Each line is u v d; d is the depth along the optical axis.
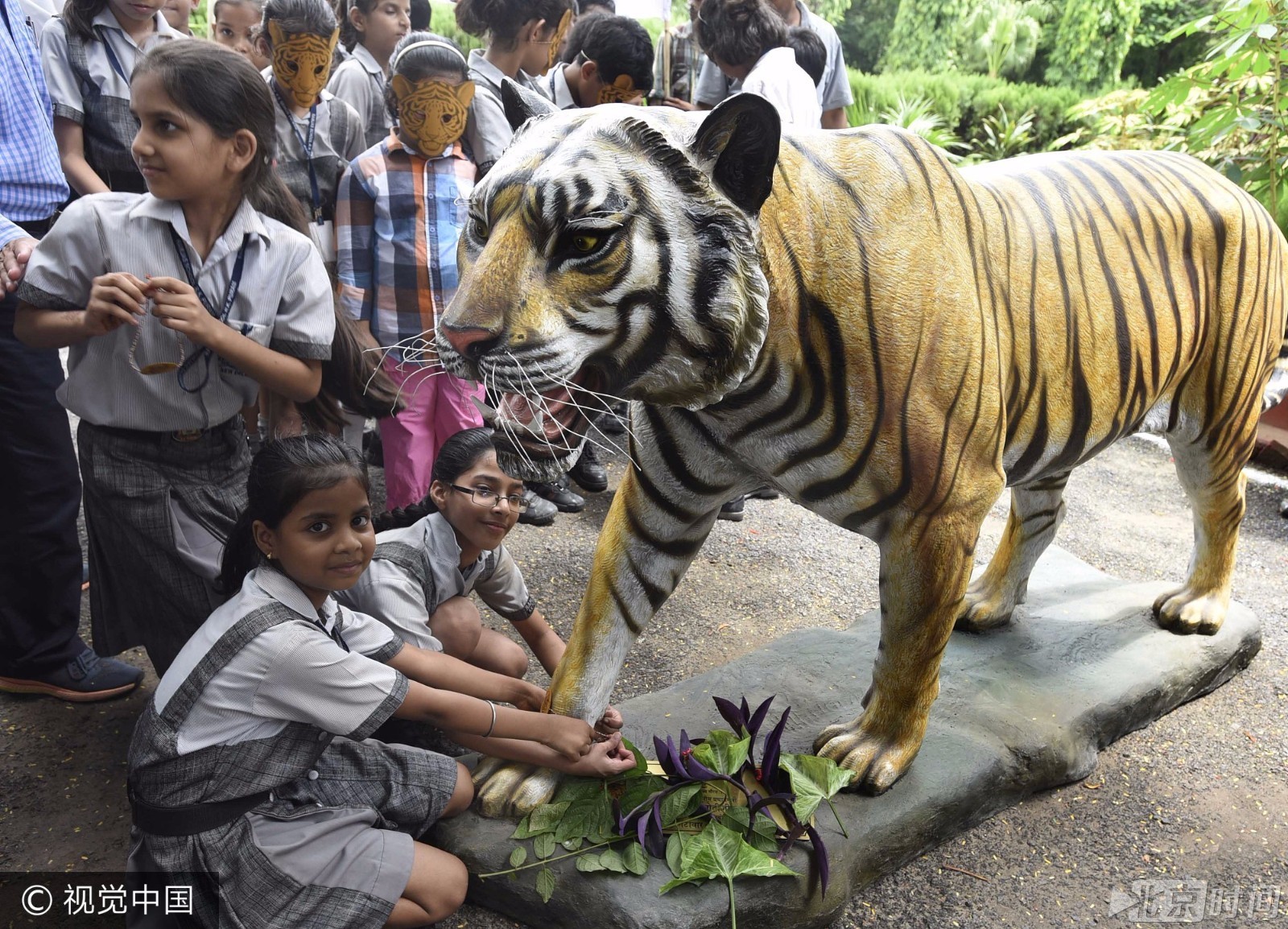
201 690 2.04
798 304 1.95
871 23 15.78
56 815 2.51
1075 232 2.43
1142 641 3.14
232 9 4.83
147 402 2.43
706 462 2.24
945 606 2.26
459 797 2.30
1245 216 2.76
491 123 3.93
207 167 2.28
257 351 2.38
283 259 2.46
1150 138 7.28
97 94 3.33
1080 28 12.92
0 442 2.72
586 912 2.11
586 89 4.05
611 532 2.41
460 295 1.76
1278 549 4.28
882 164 2.05
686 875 2.09
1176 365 2.66
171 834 2.03
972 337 2.12
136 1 3.32
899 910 2.31
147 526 2.52
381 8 4.56
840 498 2.18
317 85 3.61
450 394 3.85
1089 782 2.75
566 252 1.76
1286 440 5.13
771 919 2.14
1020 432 2.39
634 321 1.81
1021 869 2.44
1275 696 3.17
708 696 2.80
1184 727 3.00
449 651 2.77
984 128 10.97
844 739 2.44
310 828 2.07
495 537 2.69
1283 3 5.03
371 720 2.09
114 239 2.32
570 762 2.26
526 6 3.92
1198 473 3.03
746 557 4.08
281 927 2.00
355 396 2.83
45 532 2.82
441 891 2.12
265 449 2.11
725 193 1.79
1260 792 2.74
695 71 6.16
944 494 2.16
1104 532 4.45
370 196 3.66
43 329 2.31
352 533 2.11
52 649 2.93
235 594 2.27
